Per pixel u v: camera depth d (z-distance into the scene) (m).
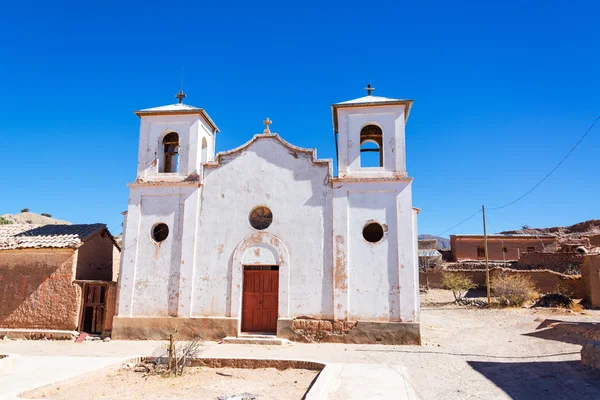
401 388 9.16
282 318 16.39
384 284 16.20
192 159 18.39
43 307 17.62
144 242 17.70
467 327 20.06
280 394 9.45
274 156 17.78
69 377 9.87
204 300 16.95
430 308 28.08
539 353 13.41
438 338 16.89
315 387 8.90
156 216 17.89
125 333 17.00
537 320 20.39
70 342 16.55
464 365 12.04
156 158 18.58
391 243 16.48
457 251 46.34
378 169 17.27
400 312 15.89
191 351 12.86
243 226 17.36
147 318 16.98
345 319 16.06
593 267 25.83
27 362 11.51
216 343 15.96
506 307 26.66
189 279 17.12
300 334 16.19
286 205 17.30
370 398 8.45
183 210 17.77
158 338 16.78
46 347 15.48
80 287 17.72
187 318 16.80
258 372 11.60
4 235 19.62
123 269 17.58
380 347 15.08
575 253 33.81
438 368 11.68
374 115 17.73
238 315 16.64
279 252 16.92
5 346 15.66
